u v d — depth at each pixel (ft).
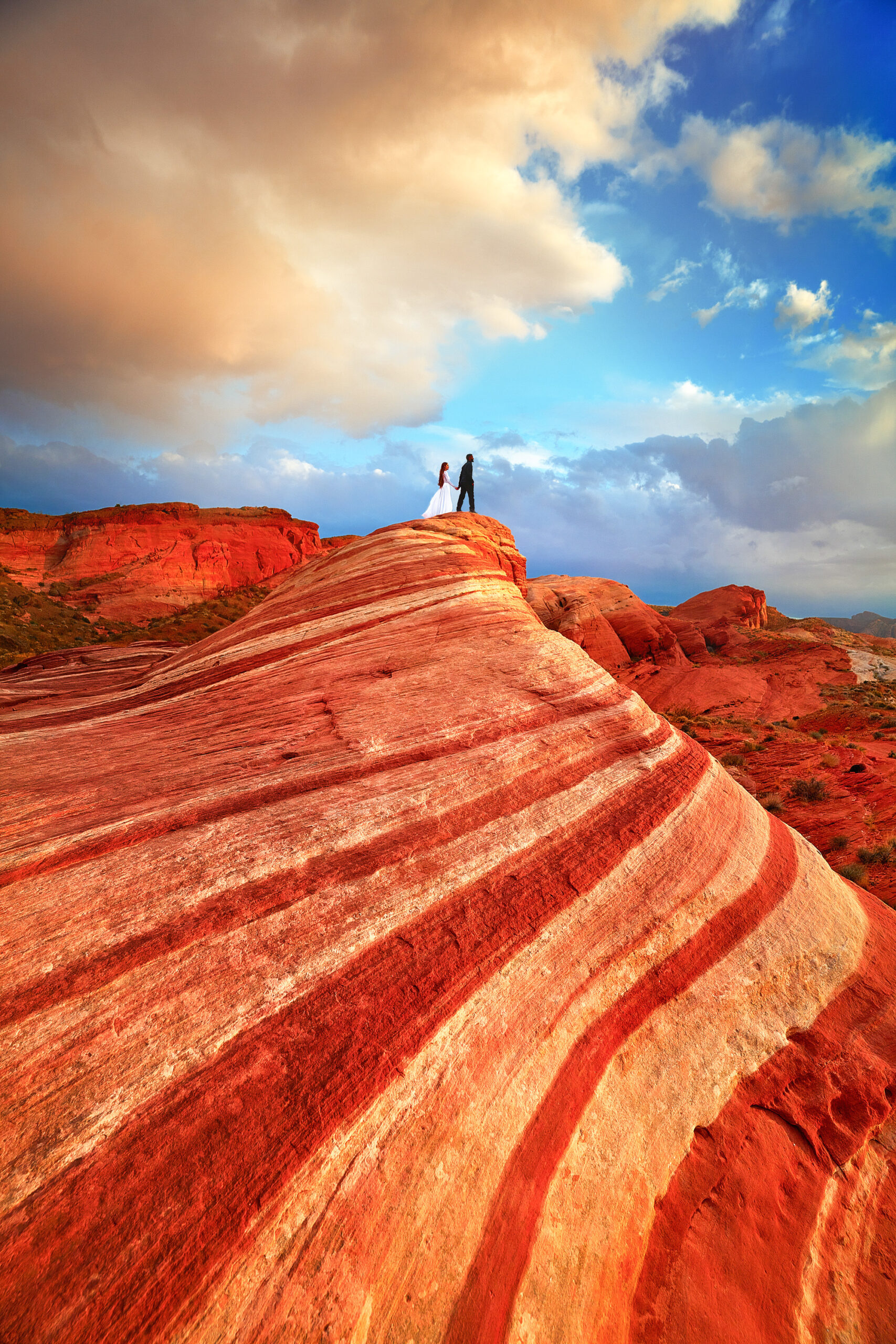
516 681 26.35
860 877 43.60
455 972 13.84
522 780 20.42
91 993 11.44
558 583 201.57
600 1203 11.54
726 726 122.42
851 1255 12.82
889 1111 15.74
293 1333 8.25
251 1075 10.85
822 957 19.07
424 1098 11.40
